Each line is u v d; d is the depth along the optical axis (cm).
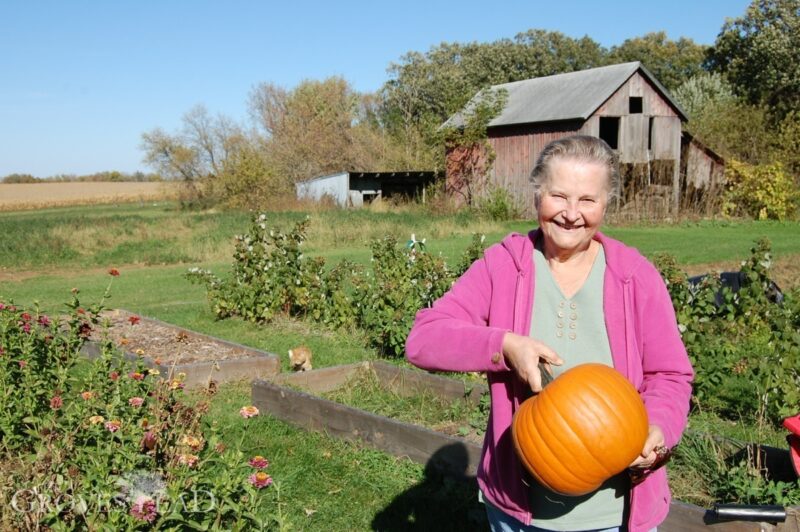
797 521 400
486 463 275
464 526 479
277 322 1168
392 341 900
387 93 7519
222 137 5416
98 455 404
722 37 6094
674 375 262
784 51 5512
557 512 259
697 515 424
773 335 710
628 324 264
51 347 618
